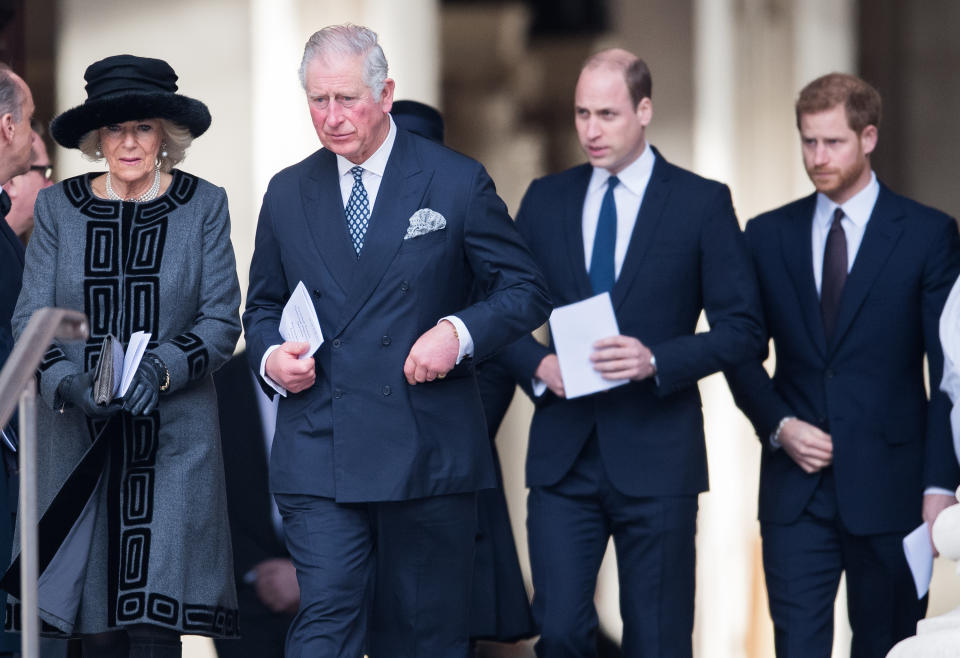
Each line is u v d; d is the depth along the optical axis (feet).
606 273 66.23
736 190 126.21
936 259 67.67
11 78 60.90
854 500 67.00
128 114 55.67
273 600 70.28
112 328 56.18
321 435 55.21
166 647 55.67
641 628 65.21
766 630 115.34
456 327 54.19
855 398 67.62
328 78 53.88
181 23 110.63
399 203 55.16
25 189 71.00
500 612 70.44
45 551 54.54
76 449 56.54
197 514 56.03
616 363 63.77
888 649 68.54
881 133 136.56
